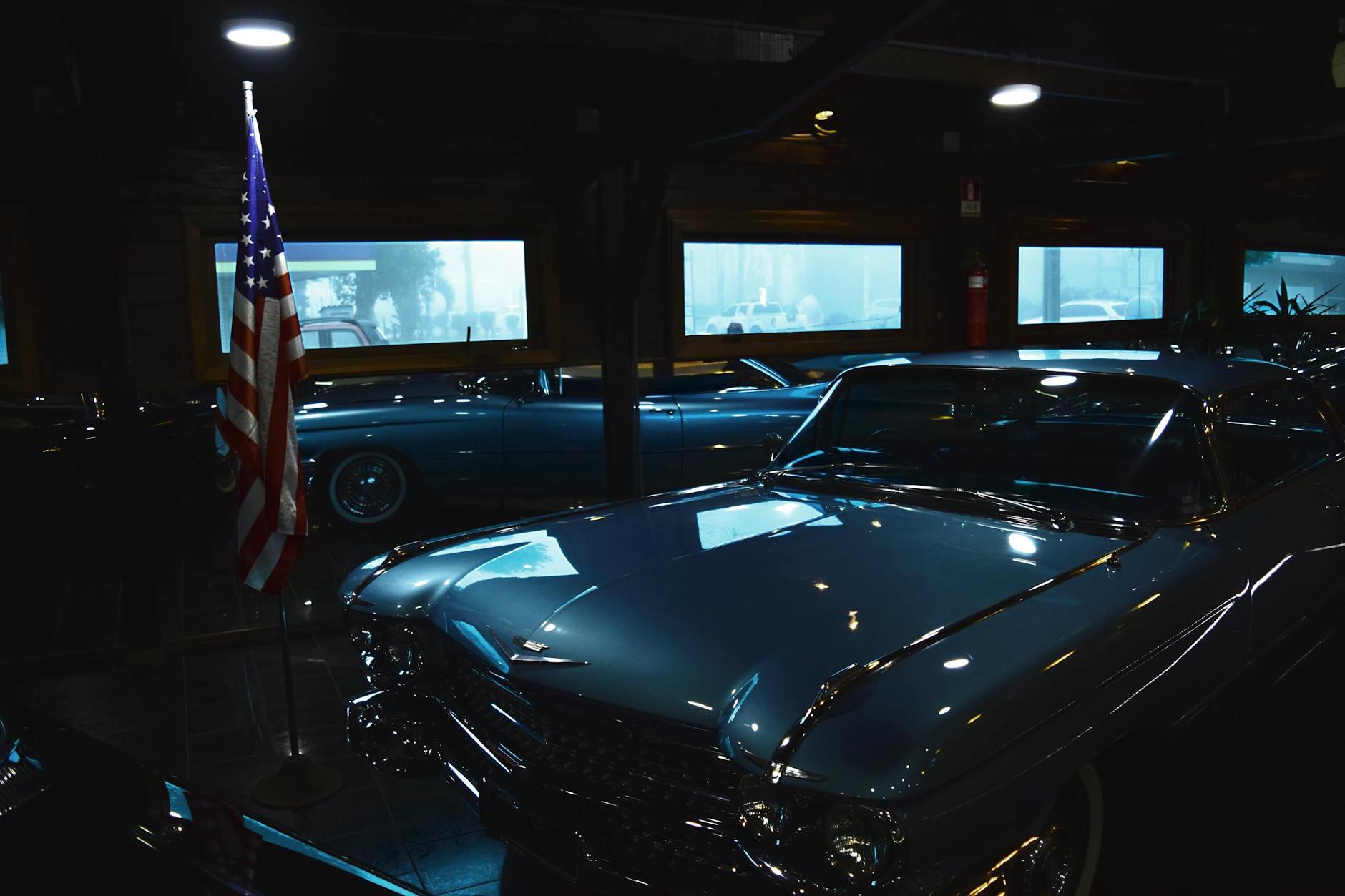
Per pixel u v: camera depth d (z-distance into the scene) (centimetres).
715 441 669
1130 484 293
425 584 279
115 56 441
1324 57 661
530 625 241
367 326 509
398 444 695
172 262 466
